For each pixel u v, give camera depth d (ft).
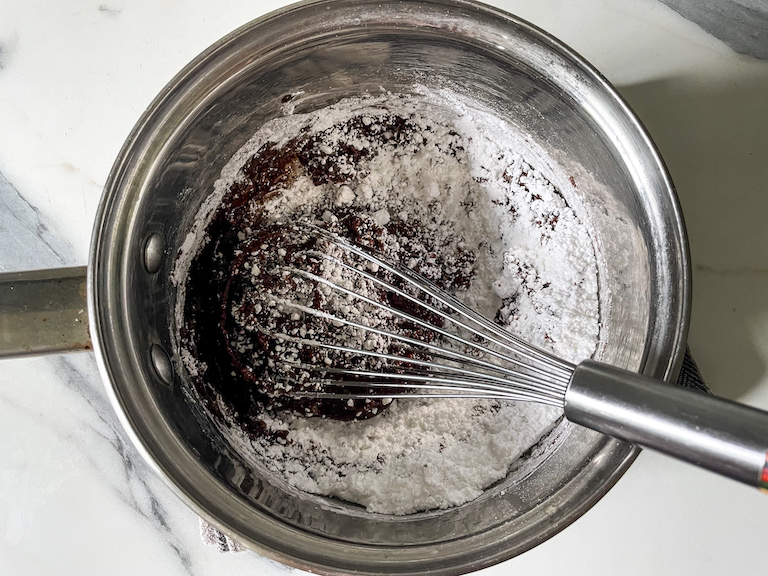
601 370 0.52
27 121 0.82
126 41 0.83
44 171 0.82
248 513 0.59
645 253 0.66
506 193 0.84
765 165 0.79
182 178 0.69
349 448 0.78
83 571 0.79
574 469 0.65
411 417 0.80
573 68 0.64
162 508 0.80
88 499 0.80
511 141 0.80
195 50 0.83
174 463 0.59
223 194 0.77
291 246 0.79
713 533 0.78
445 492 0.73
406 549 0.61
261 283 0.77
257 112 0.73
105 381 0.57
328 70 0.73
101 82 0.83
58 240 0.82
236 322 0.77
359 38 0.68
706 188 0.79
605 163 0.69
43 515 0.79
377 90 0.79
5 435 0.80
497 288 0.85
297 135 0.80
